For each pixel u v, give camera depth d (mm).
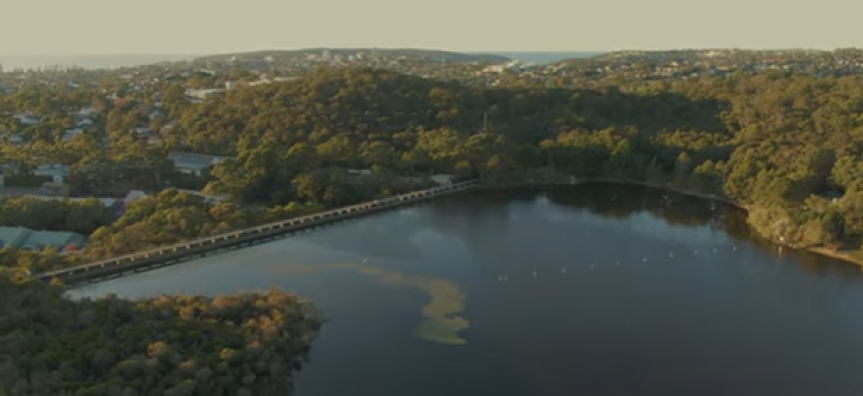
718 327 116188
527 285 134500
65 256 138375
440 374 100688
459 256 152000
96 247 143125
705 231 171500
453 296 128875
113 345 89000
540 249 157000
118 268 139500
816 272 141750
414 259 150250
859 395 95500
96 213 159625
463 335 112875
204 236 155625
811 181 181000
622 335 113125
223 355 90188
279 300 112250
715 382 98938
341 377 99438
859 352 107750
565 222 179625
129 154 198000
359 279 137625
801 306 124625
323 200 187125
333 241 163375
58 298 103812
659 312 121875
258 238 162750
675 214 187000
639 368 102688
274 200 185500
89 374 84250
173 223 156125
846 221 153875
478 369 102125
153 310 104938
